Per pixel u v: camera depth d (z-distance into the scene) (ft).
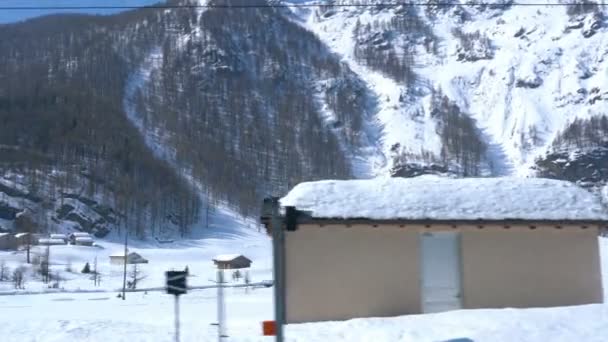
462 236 53.36
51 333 45.62
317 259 52.54
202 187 527.40
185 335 43.60
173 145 592.60
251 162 611.06
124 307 101.04
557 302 53.21
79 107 559.79
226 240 433.48
